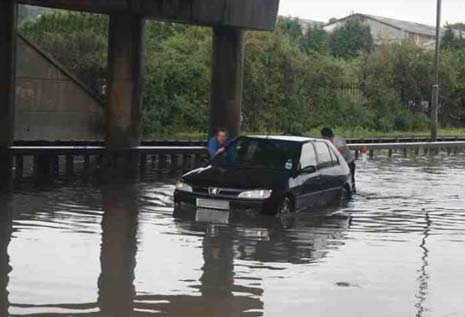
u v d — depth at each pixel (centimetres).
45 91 3253
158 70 4191
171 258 920
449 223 1263
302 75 4972
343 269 885
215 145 1652
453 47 7131
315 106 5047
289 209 1295
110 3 2255
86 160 2062
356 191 1706
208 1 2464
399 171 2325
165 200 1448
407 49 5919
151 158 2347
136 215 1247
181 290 772
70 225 1130
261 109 4641
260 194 1249
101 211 1284
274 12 2678
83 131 3375
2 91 2094
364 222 1253
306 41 5909
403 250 1012
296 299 748
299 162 1352
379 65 5744
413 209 1429
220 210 1275
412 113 5744
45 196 1463
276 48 4816
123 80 2325
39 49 3219
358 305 731
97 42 4175
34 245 968
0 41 2092
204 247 995
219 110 2605
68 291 752
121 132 2323
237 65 2617
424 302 746
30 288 756
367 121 5303
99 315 678
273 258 938
